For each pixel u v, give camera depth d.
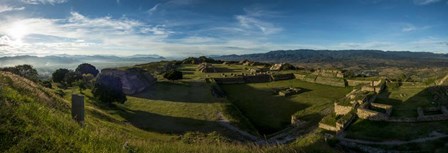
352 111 61.53
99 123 37.81
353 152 45.00
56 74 117.44
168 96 95.75
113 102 80.19
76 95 18.42
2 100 12.88
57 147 11.14
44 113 13.69
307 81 135.00
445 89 67.44
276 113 86.00
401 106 61.69
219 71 165.38
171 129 60.66
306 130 62.31
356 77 128.12
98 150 12.38
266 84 129.88
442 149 43.22
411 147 44.94
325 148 20.02
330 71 136.75
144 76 113.75
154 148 15.54
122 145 14.27
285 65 171.25
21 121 11.67
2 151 9.71
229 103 87.00
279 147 18.47
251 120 80.19
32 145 10.47
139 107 79.56
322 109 75.19
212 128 63.03
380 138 49.06
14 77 27.81
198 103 85.19
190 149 16.88
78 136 13.04
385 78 114.88
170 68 175.75
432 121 53.16
